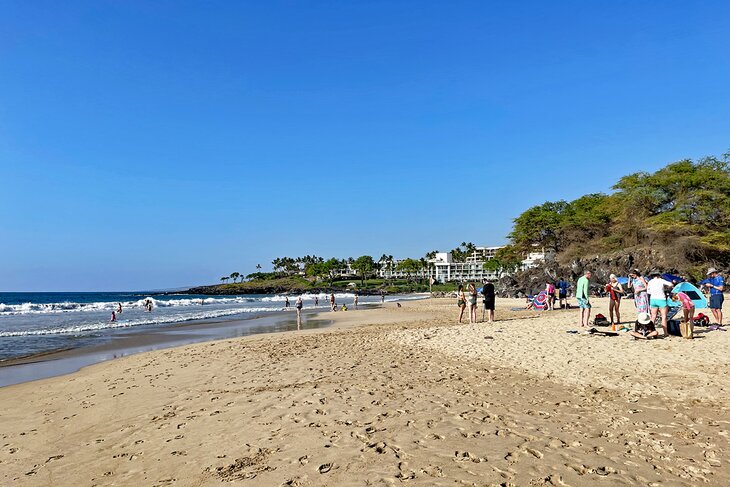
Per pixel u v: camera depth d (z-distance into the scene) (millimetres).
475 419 6535
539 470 4707
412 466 4910
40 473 5605
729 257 58688
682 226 59062
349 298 104625
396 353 13117
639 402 7273
